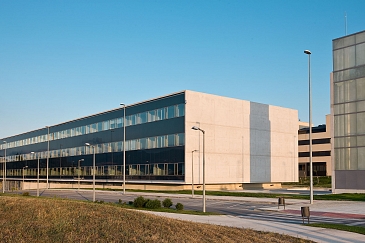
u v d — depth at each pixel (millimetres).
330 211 31281
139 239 15398
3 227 17000
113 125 76125
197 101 62188
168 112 63656
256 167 70625
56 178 94938
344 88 49719
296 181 78562
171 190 62312
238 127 68062
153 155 65625
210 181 62969
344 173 48781
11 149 122000
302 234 19781
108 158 76688
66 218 18344
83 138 85312
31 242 15000
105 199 47844
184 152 60062
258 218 27391
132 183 71062
